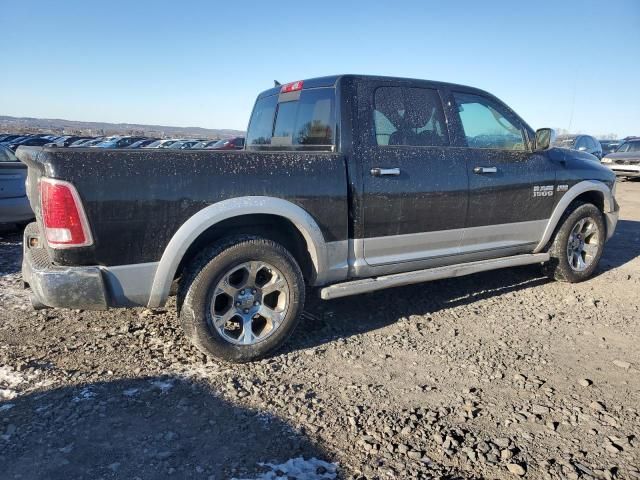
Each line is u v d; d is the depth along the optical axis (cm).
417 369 370
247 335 372
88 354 383
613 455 274
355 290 410
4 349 389
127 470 257
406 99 443
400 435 289
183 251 342
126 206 325
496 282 585
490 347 410
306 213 381
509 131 511
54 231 316
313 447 278
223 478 252
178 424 296
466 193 458
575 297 531
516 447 280
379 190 411
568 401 328
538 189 513
